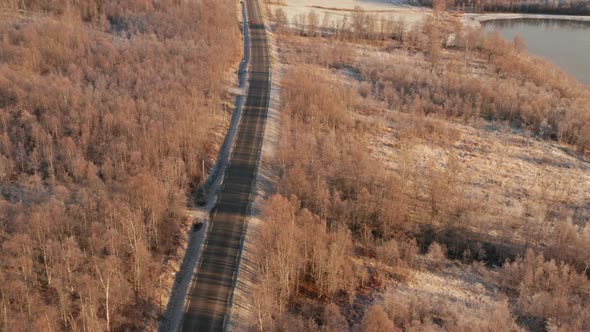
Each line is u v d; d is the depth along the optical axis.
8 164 109.81
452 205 114.94
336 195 107.81
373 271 97.75
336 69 195.75
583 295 94.00
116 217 92.44
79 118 125.50
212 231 102.69
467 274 100.25
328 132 142.12
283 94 164.38
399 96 174.12
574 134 150.62
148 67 153.38
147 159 111.88
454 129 153.50
